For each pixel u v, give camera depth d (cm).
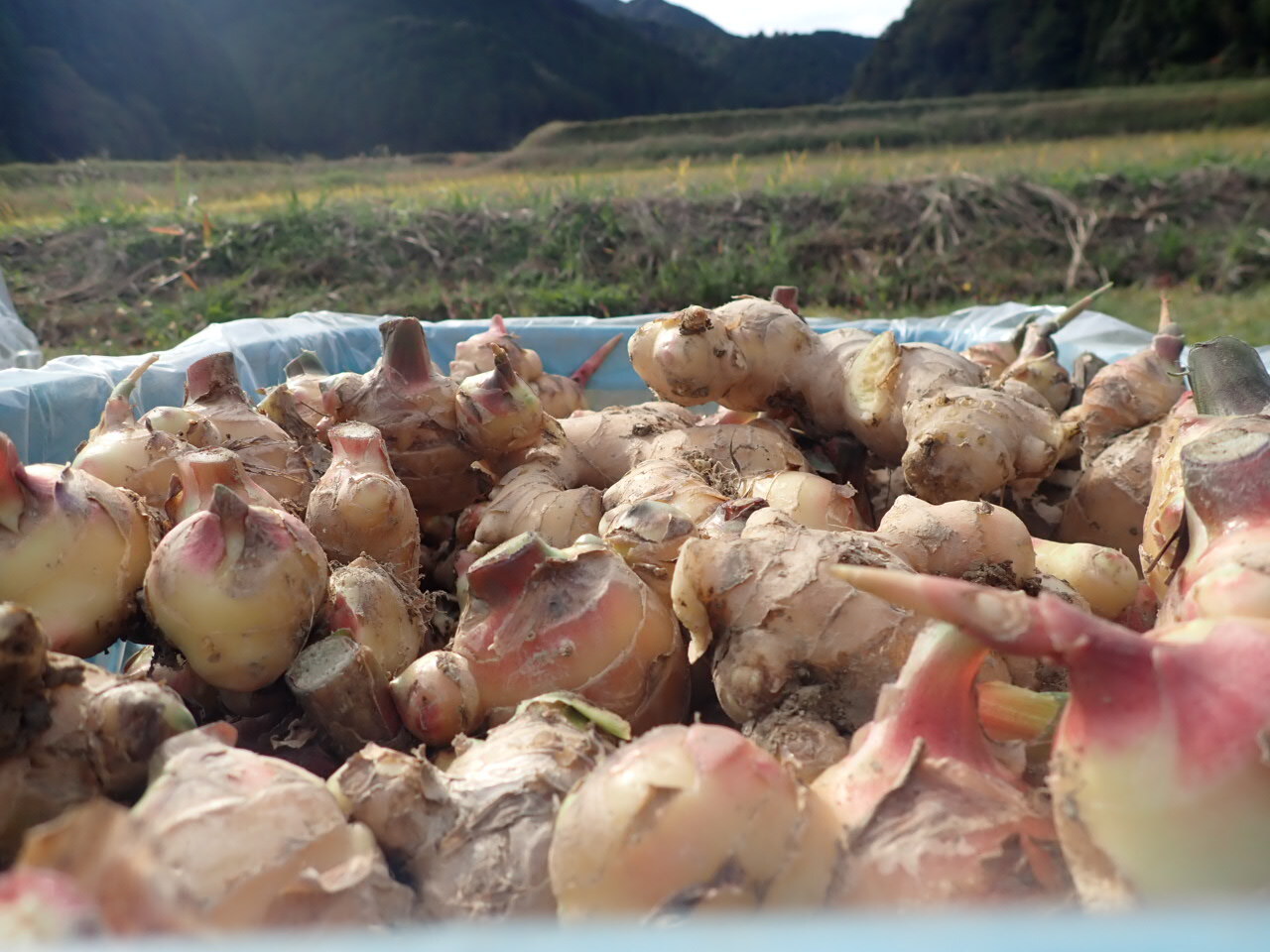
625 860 103
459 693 158
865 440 239
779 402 252
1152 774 96
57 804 124
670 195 1209
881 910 106
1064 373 288
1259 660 99
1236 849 92
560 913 108
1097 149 1551
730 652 151
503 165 1767
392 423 229
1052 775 105
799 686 148
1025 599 104
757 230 1153
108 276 1007
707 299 1036
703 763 106
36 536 149
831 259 1126
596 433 251
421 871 126
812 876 105
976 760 120
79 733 125
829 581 148
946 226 1164
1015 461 202
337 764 161
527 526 216
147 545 163
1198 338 897
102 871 80
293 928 108
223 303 958
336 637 159
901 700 122
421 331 234
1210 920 55
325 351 389
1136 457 223
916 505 183
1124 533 223
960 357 236
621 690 158
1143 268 1141
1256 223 1177
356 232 1091
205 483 170
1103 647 100
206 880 105
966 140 1881
